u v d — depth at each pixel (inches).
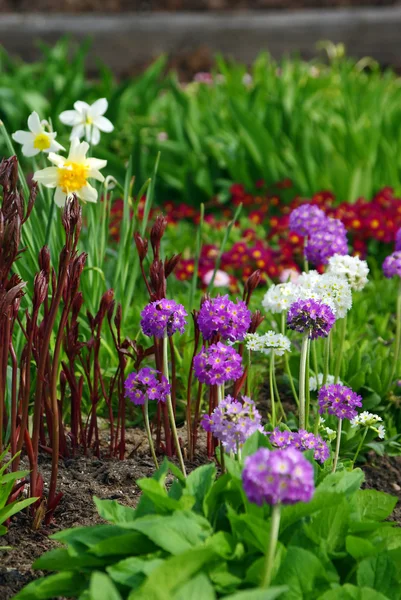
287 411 125.1
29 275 120.1
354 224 195.3
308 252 125.0
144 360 131.8
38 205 144.3
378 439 121.0
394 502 81.4
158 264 99.1
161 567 64.8
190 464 108.3
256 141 237.3
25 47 370.6
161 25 373.7
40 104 264.2
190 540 71.4
